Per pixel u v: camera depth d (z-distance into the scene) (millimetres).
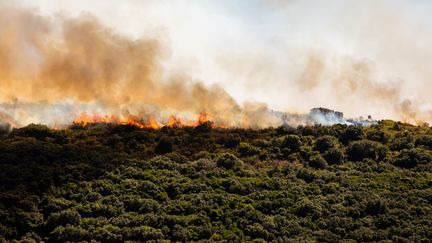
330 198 77625
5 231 69812
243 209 74312
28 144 87438
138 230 69688
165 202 76375
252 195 78438
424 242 69188
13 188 77000
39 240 69438
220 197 76938
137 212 74500
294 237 70375
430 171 87188
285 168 86250
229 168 86188
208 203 75750
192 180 82000
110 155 87750
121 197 77000
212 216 73938
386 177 84812
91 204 75062
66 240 69125
